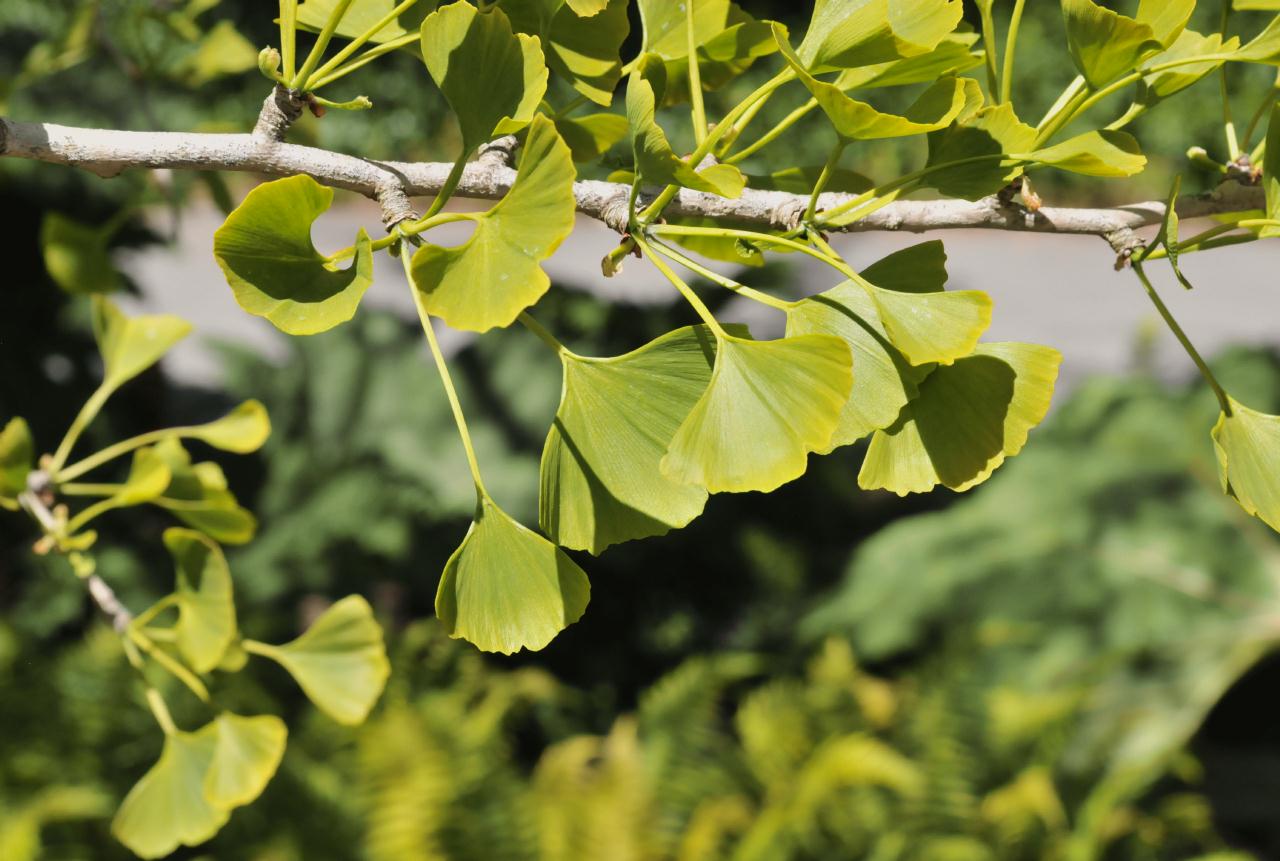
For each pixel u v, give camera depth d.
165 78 2.88
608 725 7.20
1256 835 6.66
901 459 1.68
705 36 1.77
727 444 1.63
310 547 6.81
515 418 7.04
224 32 2.82
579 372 1.69
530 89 1.65
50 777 5.27
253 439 2.02
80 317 7.06
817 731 5.75
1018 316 13.74
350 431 7.12
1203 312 13.87
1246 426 1.71
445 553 7.14
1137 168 1.69
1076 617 6.17
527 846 5.03
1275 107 1.71
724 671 6.25
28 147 1.72
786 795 5.29
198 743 1.94
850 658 6.05
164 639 1.95
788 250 1.72
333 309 1.63
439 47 1.65
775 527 7.93
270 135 1.73
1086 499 6.61
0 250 6.79
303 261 1.64
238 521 1.99
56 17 5.30
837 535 8.02
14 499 1.97
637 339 7.27
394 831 4.79
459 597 1.68
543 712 7.02
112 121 5.59
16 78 2.86
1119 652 5.99
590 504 1.68
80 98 5.54
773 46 1.77
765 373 1.64
